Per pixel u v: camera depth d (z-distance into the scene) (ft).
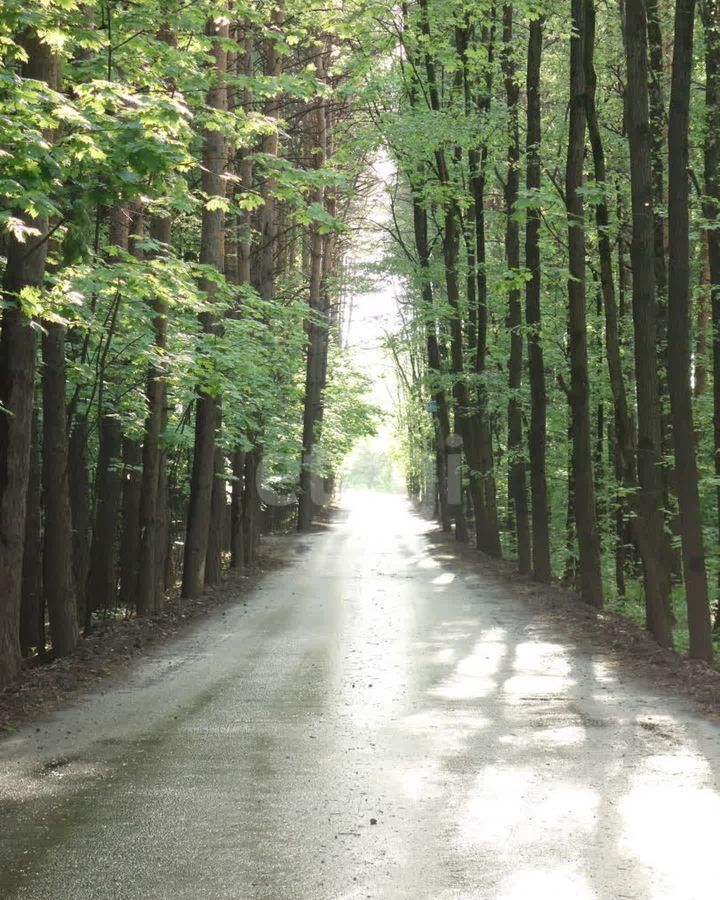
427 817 21.81
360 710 33.17
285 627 54.44
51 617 44.98
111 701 35.04
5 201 32.32
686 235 42.19
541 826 21.04
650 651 43.80
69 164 29.73
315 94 55.72
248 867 19.02
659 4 61.98
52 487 45.16
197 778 25.03
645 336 46.39
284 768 25.96
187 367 52.75
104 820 21.80
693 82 63.10
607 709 32.81
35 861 19.42
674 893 17.48
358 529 163.43
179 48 52.01
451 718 31.73
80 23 39.01
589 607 60.70
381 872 18.69
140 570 59.41
